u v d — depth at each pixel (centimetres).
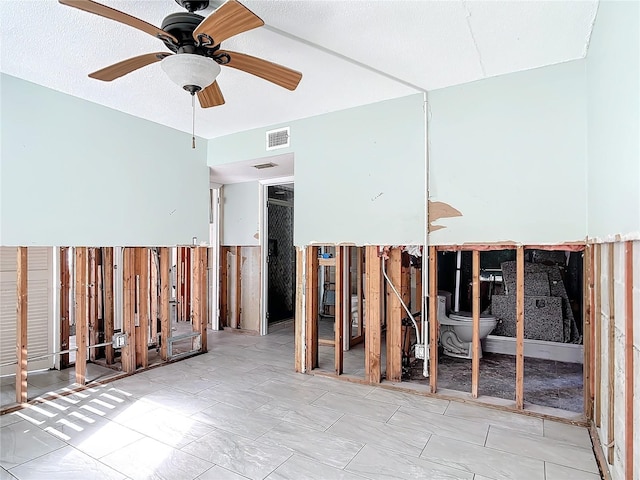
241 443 244
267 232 574
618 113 173
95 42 243
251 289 572
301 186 387
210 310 609
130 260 383
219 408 298
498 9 210
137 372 384
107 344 395
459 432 258
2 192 292
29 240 307
